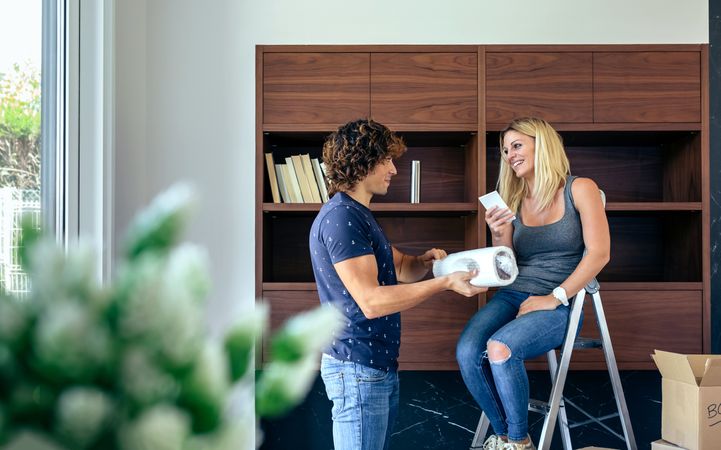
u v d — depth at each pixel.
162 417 0.46
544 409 2.80
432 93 3.33
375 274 2.17
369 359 2.18
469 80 3.34
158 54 3.43
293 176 3.38
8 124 2.33
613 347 3.30
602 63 3.35
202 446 0.51
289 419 3.57
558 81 3.34
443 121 3.32
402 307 2.16
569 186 2.78
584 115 3.33
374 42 3.42
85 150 2.92
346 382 2.18
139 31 3.37
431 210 3.31
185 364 0.50
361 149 2.25
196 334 0.52
